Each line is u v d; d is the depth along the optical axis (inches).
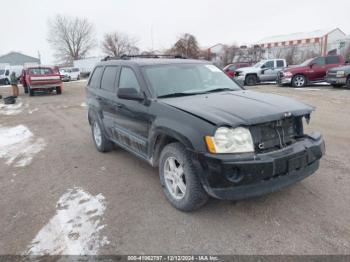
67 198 142.8
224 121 104.8
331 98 430.3
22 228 118.7
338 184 142.4
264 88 618.2
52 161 199.3
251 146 105.8
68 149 227.0
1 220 125.4
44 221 123.2
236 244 102.9
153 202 134.4
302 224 112.0
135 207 130.7
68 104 526.6
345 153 185.8
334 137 223.6
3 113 441.4
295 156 110.3
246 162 101.3
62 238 110.8
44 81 682.2
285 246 100.5
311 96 458.6
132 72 159.2
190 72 162.9
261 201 129.6
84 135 273.3
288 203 127.1
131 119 153.2
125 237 109.7
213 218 119.0
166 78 151.7
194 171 114.0
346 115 304.8
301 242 102.0
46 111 447.5
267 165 103.2
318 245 100.0
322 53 1488.7
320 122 276.2
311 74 609.0
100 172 174.1
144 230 113.2
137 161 190.5
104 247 104.7
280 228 110.4
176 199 126.3
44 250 104.7
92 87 211.6
